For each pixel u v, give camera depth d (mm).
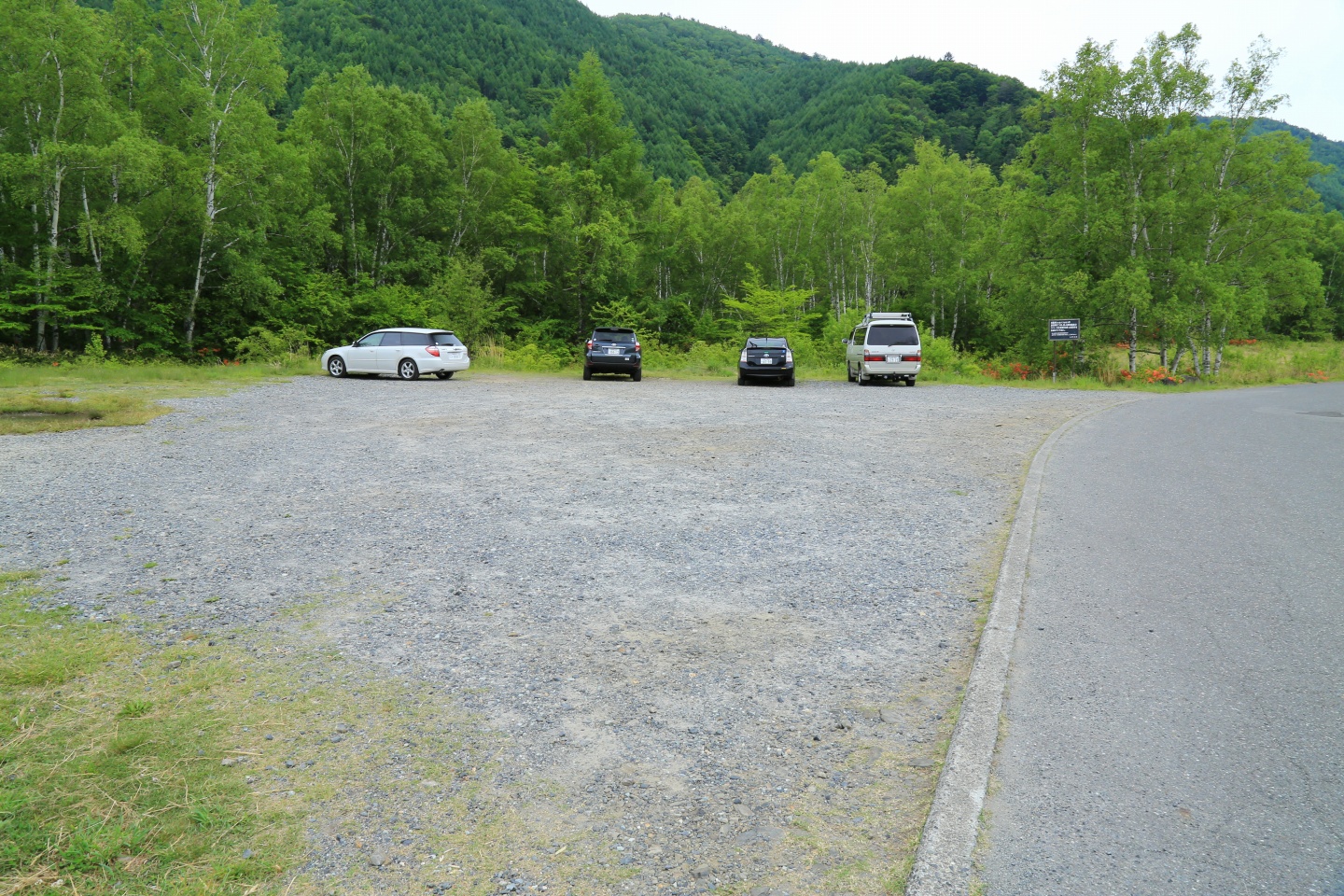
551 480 8945
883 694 3795
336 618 4766
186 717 3516
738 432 13062
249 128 31156
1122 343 36094
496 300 41375
